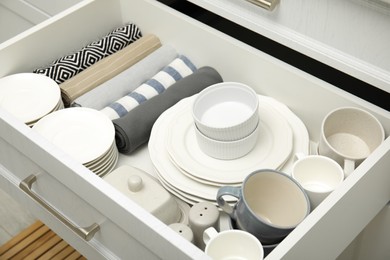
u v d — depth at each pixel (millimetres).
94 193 958
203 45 1271
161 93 1233
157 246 901
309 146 1147
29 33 1255
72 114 1180
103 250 1091
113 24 1381
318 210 903
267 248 964
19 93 1226
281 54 1346
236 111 1152
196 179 1079
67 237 1187
